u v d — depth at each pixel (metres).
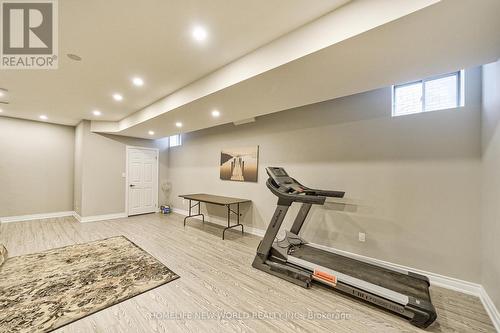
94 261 3.03
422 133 2.58
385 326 1.85
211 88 2.67
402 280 2.22
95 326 1.80
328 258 2.75
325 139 3.40
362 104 3.04
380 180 2.88
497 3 1.20
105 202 5.50
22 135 5.14
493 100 1.92
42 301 2.12
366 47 1.68
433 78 2.58
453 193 2.40
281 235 3.84
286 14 1.70
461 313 2.01
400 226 2.72
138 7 1.62
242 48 2.17
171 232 4.45
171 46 2.14
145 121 4.12
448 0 1.22
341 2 1.58
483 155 2.19
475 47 1.65
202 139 5.59
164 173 6.71
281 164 3.96
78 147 5.47
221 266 2.93
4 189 4.96
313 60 1.87
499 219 1.80
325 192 2.86
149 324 1.83
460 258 2.37
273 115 4.09
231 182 4.84
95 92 3.32
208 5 1.60
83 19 1.76
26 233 4.29
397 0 1.38
